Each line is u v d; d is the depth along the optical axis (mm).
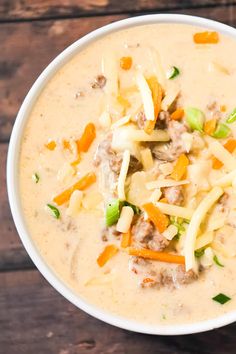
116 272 401
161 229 395
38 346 441
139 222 400
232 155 407
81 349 439
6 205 452
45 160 416
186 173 403
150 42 422
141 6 460
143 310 397
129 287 399
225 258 397
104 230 405
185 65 418
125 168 397
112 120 413
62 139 416
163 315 396
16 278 447
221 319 390
